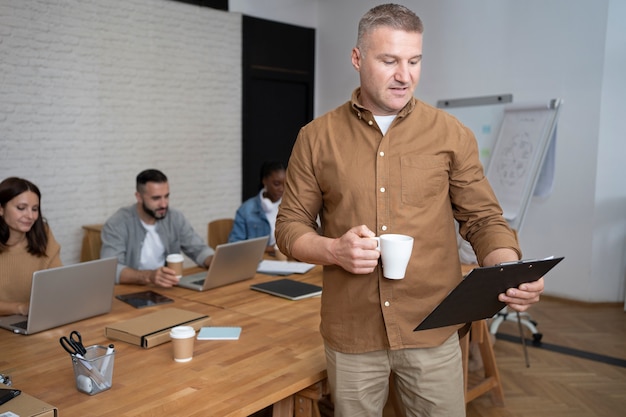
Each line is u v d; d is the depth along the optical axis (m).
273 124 6.28
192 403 1.42
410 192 1.40
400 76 1.31
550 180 4.32
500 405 2.85
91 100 4.67
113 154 4.85
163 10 5.07
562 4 4.64
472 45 5.23
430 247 1.42
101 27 4.67
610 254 4.67
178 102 5.28
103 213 4.84
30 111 4.32
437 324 1.29
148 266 3.04
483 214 1.45
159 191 2.90
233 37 5.68
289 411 1.68
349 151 1.44
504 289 1.29
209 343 1.87
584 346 3.73
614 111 4.51
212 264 2.53
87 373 1.47
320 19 6.50
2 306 2.14
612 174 4.58
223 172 5.76
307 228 1.47
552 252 4.86
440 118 1.45
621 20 4.41
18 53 4.22
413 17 1.31
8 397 1.32
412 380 1.46
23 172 4.33
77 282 2.05
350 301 1.45
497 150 4.60
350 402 1.50
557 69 4.71
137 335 1.83
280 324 2.08
